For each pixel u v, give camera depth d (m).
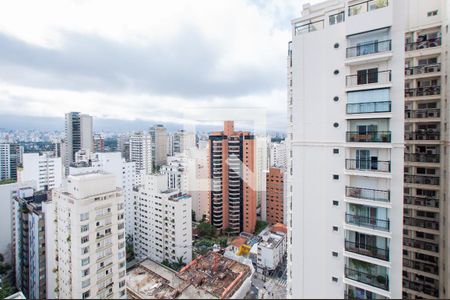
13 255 46.06
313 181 21.22
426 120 26.66
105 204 26.36
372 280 19.05
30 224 34.47
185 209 52.22
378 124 18.81
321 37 20.56
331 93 20.25
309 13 21.94
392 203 18.45
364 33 18.75
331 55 20.19
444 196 25.95
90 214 25.16
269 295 26.36
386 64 18.42
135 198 59.06
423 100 26.91
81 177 25.55
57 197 27.27
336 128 20.11
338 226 20.31
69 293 25.27
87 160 76.44
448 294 24.98
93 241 25.38
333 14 20.80
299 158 21.73
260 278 36.25
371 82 18.91
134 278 29.78
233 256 45.50
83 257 24.64
